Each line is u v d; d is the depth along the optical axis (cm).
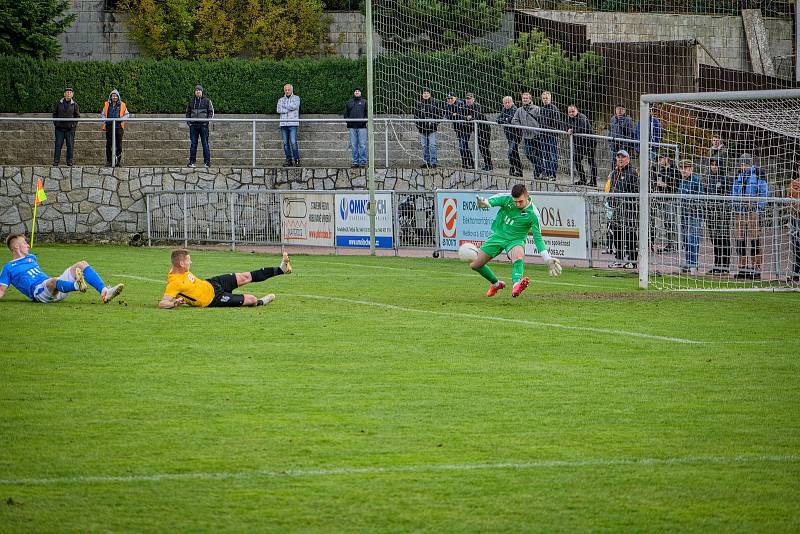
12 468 2372
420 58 10019
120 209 9281
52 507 2128
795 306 5100
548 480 2317
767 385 3262
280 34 11150
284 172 9425
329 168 9419
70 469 2367
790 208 6212
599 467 2412
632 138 8212
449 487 2266
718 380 3331
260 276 4931
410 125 9981
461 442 2600
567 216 7175
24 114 10481
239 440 2602
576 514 2112
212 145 10344
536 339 4072
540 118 8844
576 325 4431
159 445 2553
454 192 7556
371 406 2956
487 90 9962
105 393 3081
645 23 10856
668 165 7256
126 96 10606
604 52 9962
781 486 2291
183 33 11088
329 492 2231
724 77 9812
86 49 11200
